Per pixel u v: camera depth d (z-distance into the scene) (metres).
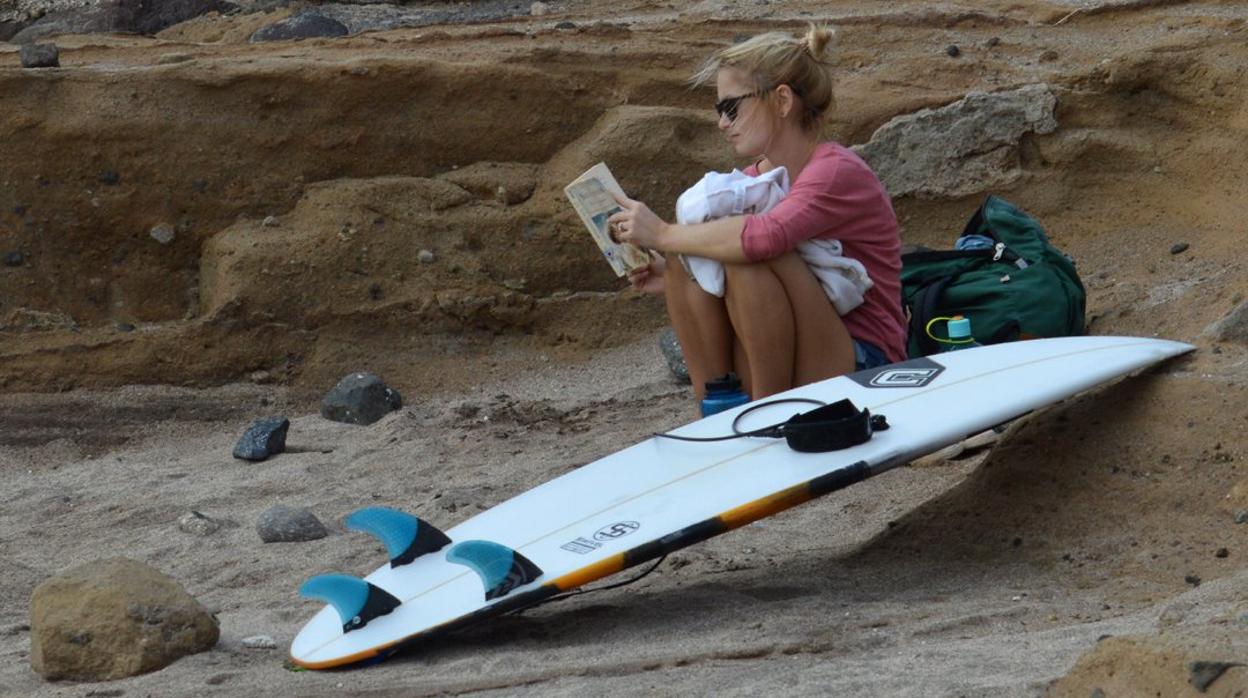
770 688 6.00
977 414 7.86
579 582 7.23
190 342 15.32
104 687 7.16
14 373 14.95
